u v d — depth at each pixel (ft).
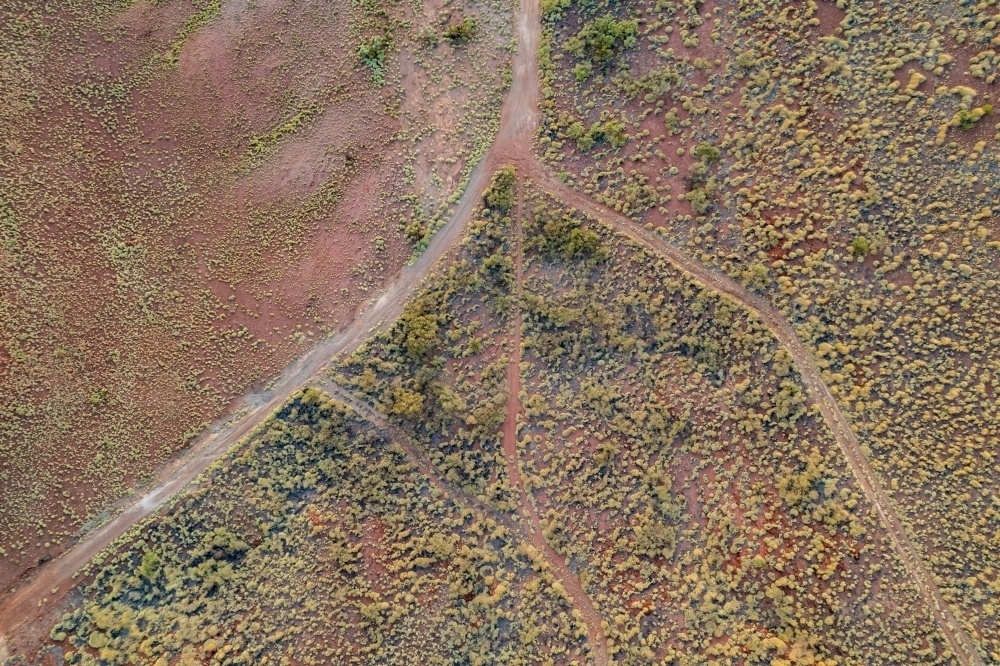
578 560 104.73
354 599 104.42
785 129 103.24
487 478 108.06
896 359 97.40
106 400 108.78
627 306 107.24
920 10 99.04
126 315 110.73
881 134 99.19
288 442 109.19
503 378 109.91
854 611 94.89
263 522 106.83
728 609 98.99
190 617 103.55
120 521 106.52
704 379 104.78
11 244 109.19
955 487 94.27
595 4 110.63
